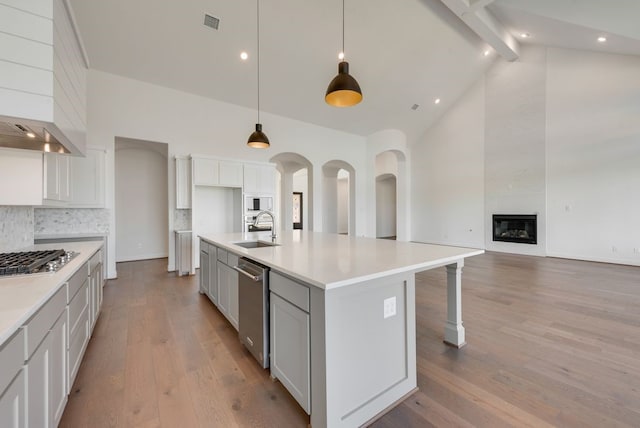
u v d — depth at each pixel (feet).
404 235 29.27
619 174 17.29
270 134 20.67
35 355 3.68
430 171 28.02
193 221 16.31
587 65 18.31
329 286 4.11
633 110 16.71
